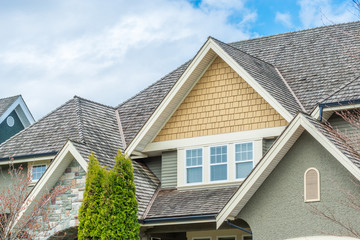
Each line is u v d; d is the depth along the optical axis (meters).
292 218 19.33
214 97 23.89
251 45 28.88
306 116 19.31
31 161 25.62
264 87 22.20
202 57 23.52
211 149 23.58
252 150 22.73
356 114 20.30
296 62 26.14
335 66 24.78
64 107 27.75
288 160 19.75
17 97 38.97
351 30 26.45
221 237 23.36
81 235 20.34
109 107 28.50
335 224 18.61
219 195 22.42
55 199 23.20
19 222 22.89
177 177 24.00
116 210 20.28
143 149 24.83
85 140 24.23
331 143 18.44
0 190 26.58
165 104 23.94
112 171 20.75
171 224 22.08
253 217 19.94
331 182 18.92
